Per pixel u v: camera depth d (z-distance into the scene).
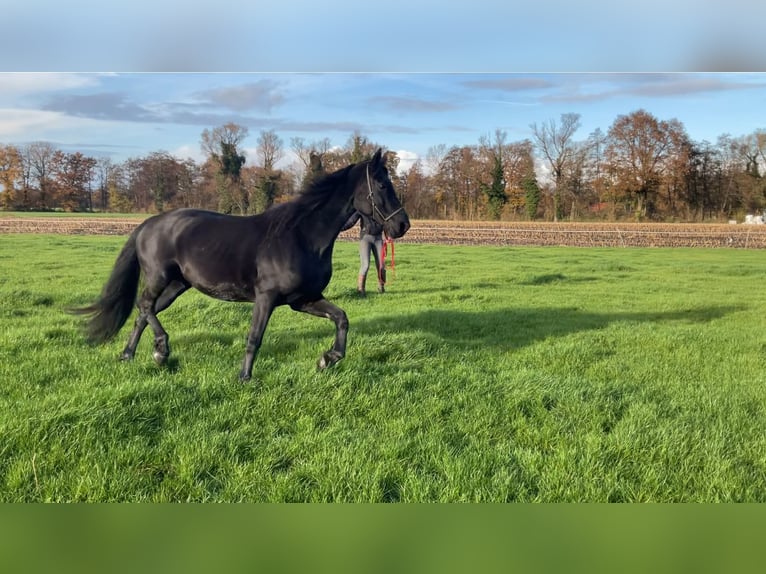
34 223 32.53
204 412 3.93
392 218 4.91
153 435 3.56
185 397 4.12
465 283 12.29
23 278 11.23
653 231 33.12
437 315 8.06
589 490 2.99
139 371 4.78
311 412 4.05
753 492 3.04
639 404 4.32
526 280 13.20
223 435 3.51
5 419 3.49
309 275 4.65
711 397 4.60
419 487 2.97
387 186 4.91
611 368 5.52
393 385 4.59
